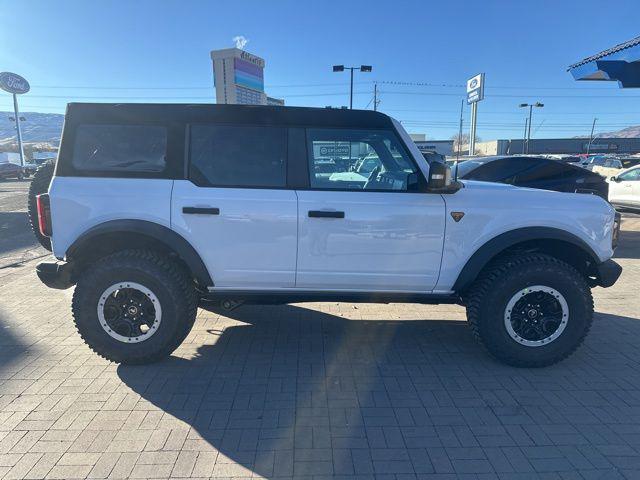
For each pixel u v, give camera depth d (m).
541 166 8.02
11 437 2.76
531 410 3.11
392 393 3.32
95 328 3.57
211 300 3.85
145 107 3.57
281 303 3.81
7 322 4.62
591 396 3.29
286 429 2.88
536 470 2.52
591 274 3.96
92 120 3.55
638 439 2.80
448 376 3.58
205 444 2.71
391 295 3.72
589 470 2.53
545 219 3.61
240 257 3.57
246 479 2.43
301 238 3.55
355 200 3.54
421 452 2.67
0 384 3.39
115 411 3.05
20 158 51.44
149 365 3.71
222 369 3.66
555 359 3.66
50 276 3.58
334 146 3.62
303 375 3.58
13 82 50.25
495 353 3.69
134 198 3.49
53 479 2.41
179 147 3.55
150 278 3.49
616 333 4.45
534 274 3.54
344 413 3.06
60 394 3.26
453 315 4.95
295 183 3.58
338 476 2.46
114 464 2.53
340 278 3.63
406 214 3.54
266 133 3.58
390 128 3.61
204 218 3.50
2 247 8.81
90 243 3.59
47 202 3.53
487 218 3.58
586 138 72.75
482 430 2.88
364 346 4.13
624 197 12.21
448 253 3.61
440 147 55.53
